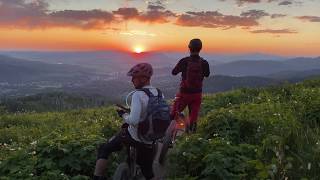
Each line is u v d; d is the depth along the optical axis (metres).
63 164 3.39
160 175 3.38
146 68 2.88
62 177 3.16
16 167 3.31
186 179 3.12
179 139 4.42
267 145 3.28
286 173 2.81
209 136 4.24
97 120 6.89
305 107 4.99
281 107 5.32
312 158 3.14
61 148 3.46
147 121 2.77
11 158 3.43
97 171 2.91
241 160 3.29
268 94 7.27
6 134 6.48
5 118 8.73
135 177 2.92
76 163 3.42
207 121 4.49
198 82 4.73
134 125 2.77
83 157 3.48
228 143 3.46
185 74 4.76
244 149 3.47
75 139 3.83
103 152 2.92
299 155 3.21
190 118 4.70
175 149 3.61
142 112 2.79
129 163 2.91
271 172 2.62
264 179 2.72
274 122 4.29
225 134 4.11
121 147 2.94
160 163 3.26
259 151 3.21
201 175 3.16
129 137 2.83
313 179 2.86
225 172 3.03
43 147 3.65
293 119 4.34
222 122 4.30
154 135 2.81
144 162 2.92
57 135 3.99
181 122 4.58
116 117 7.43
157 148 3.12
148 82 2.89
